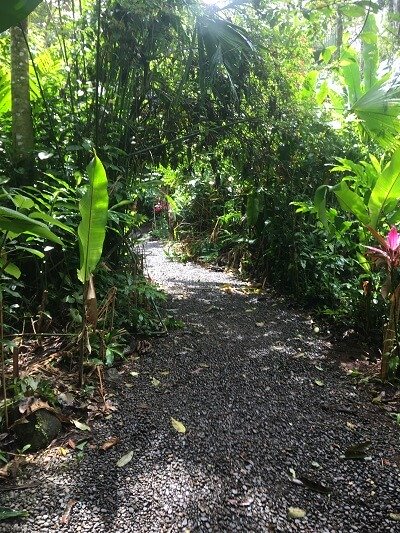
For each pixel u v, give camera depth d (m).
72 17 3.04
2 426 1.88
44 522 1.45
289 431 2.02
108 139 3.04
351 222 3.12
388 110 3.46
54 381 2.24
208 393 2.33
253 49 3.14
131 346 2.83
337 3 2.94
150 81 3.20
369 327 3.01
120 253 3.28
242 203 5.00
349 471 1.76
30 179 2.79
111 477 1.67
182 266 5.52
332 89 4.05
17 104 2.77
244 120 3.53
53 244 2.68
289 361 2.76
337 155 3.84
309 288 3.74
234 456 1.82
